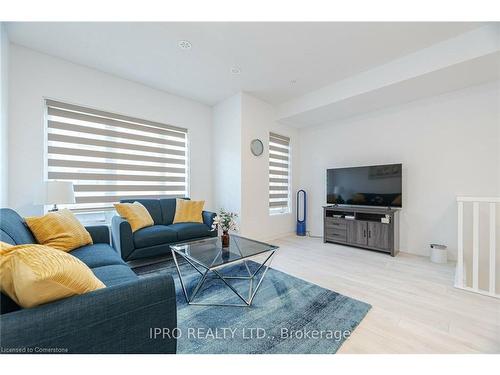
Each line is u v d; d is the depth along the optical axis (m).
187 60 2.80
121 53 2.64
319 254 3.28
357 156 3.99
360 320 1.62
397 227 3.45
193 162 4.03
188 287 2.15
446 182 3.08
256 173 4.00
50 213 1.95
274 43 2.47
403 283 2.26
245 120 3.80
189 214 3.34
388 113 3.61
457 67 2.43
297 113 3.95
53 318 0.74
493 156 2.76
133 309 0.89
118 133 3.20
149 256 2.59
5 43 2.17
